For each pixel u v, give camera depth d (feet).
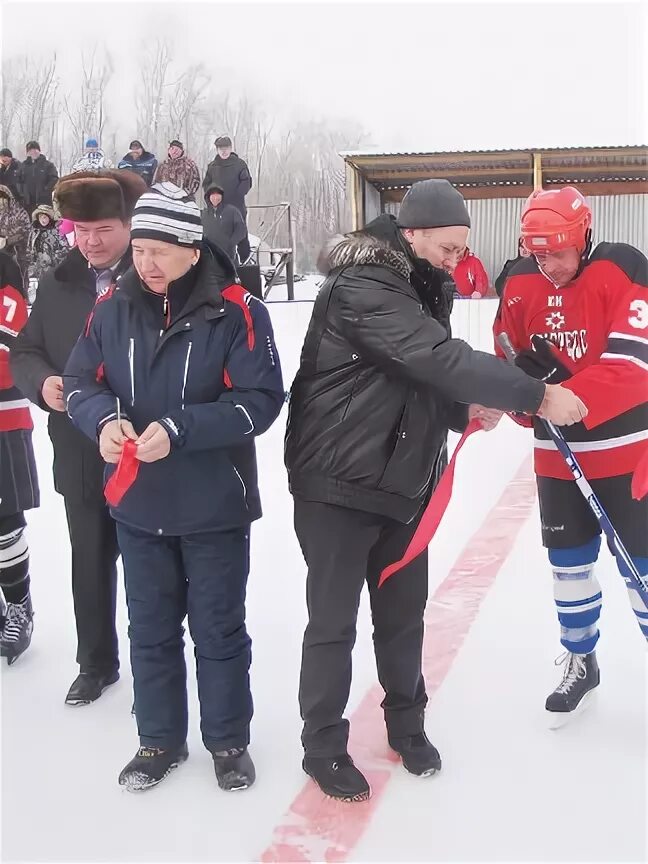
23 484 8.75
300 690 6.64
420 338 6.00
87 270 7.74
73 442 7.73
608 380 6.87
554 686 8.02
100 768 6.97
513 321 7.42
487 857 5.81
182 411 6.15
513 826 6.12
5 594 8.98
